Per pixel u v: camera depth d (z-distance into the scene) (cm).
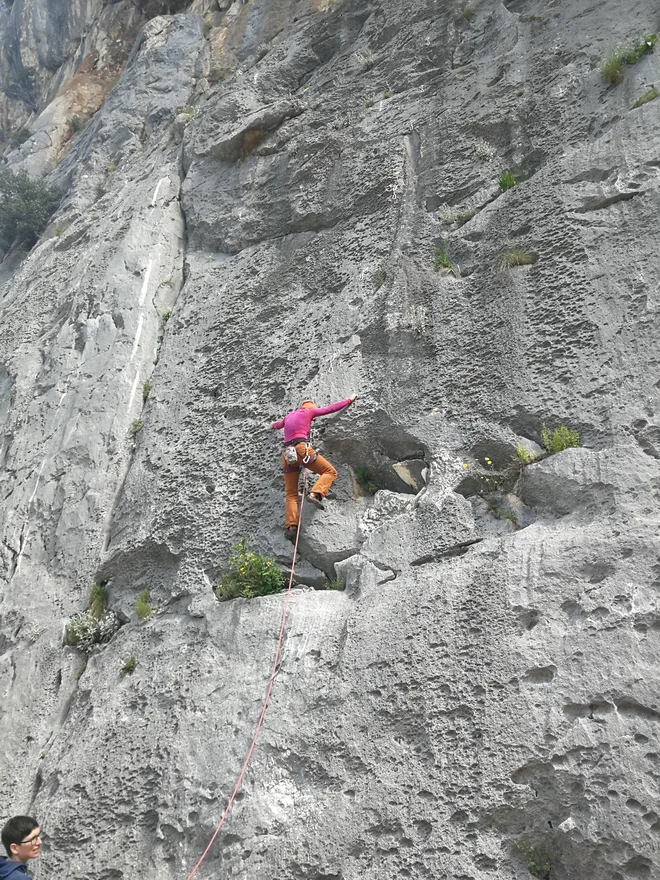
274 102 1248
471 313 832
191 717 711
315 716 657
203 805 652
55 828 698
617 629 587
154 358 1096
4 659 878
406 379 825
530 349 770
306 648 702
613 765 539
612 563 618
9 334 1311
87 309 1180
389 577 715
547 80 966
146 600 845
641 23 933
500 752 574
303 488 802
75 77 2238
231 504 851
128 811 683
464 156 972
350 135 1117
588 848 525
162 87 1772
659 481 643
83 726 770
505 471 734
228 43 1777
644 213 780
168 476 918
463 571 677
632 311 736
